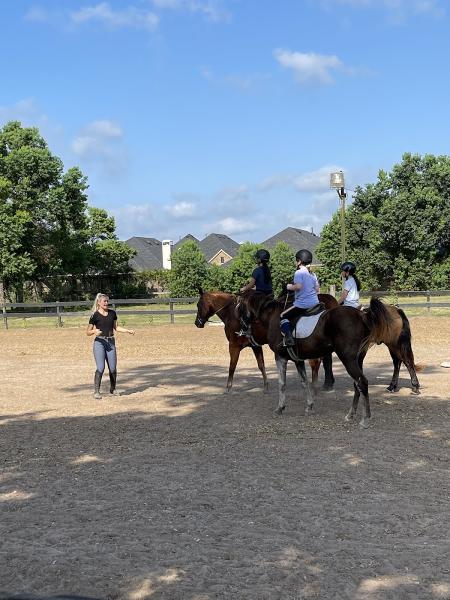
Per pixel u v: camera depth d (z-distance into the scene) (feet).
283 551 15.30
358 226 148.87
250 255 181.57
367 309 28.84
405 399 34.83
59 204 155.02
